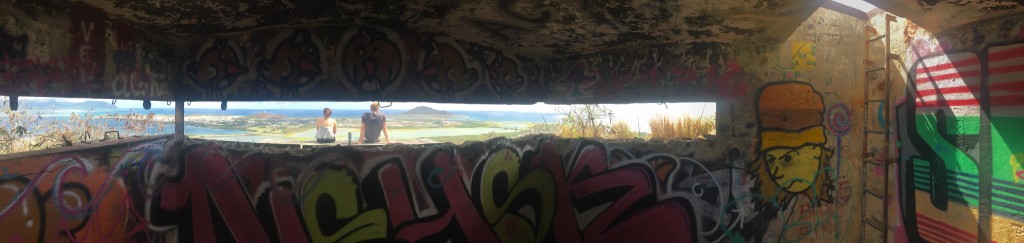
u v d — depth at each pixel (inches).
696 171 137.8
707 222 137.5
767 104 134.3
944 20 111.3
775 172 135.3
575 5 106.3
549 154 155.0
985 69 107.3
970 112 111.3
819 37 136.9
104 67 100.8
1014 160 101.4
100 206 100.7
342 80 124.1
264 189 127.0
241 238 127.3
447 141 141.3
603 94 151.6
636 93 145.3
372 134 159.8
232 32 121.4
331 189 126.7
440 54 135.4
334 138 162.7
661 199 140.5
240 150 127.8
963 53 112.6
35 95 84.2
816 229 139.4
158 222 121.6
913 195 129.0
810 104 136.7
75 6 92.7
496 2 104.6
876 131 140.4
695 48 136.8
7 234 79.0
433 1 104.6
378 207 129.4
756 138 134.5
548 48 148.8
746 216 135.6
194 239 128.4
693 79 137.4
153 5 98.0
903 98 131.8
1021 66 99.4
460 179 138.6
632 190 143.3
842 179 141.3
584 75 155.3
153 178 119.9
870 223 143.8
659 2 104.0
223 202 127.6
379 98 127.0
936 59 120.3
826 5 134.0
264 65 122.8
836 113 139.8
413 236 132.6
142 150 115.2
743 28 121.1
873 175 143.1
